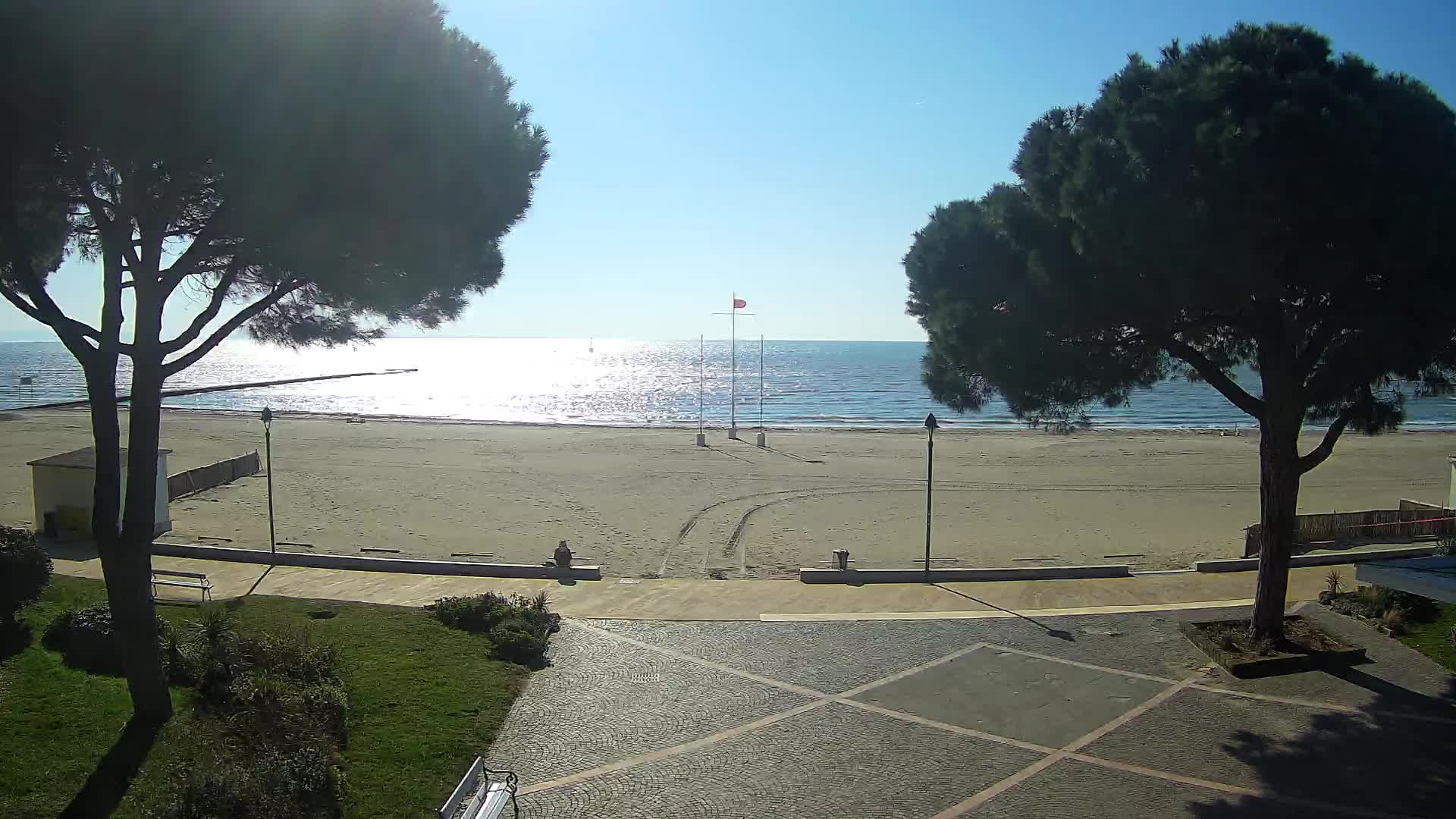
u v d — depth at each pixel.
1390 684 13.55
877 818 9.78
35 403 83.25
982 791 10.38
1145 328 13.20
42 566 14.01
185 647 12.05
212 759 9.16
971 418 81.50
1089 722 12.31
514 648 14.46
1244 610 17.52
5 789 8.48
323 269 10.45
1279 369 13.83
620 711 12.58
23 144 8.52
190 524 27.11
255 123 8.99
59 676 11.10
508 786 9.94
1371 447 51.34
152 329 10.28
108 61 8.30
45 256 11.30
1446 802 10.06
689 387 127.69
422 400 103.44
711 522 29.17
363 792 9.71
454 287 12.22
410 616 15.91
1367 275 11.66
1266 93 11.70
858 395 110.69
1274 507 14.70
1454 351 12.25
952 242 14.56
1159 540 27.05
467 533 26.81
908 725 12.21
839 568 20.89
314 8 9.27
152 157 9.10
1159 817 9.78
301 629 13.72
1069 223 13.27
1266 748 11.45
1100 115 13.25
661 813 9.85
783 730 12.01
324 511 29.83
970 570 20.30
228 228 10.05
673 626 16.47
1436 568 12.69
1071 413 15.00
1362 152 11.07
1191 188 11.62
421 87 10.22
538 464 41.94
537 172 12.30
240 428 57.50
